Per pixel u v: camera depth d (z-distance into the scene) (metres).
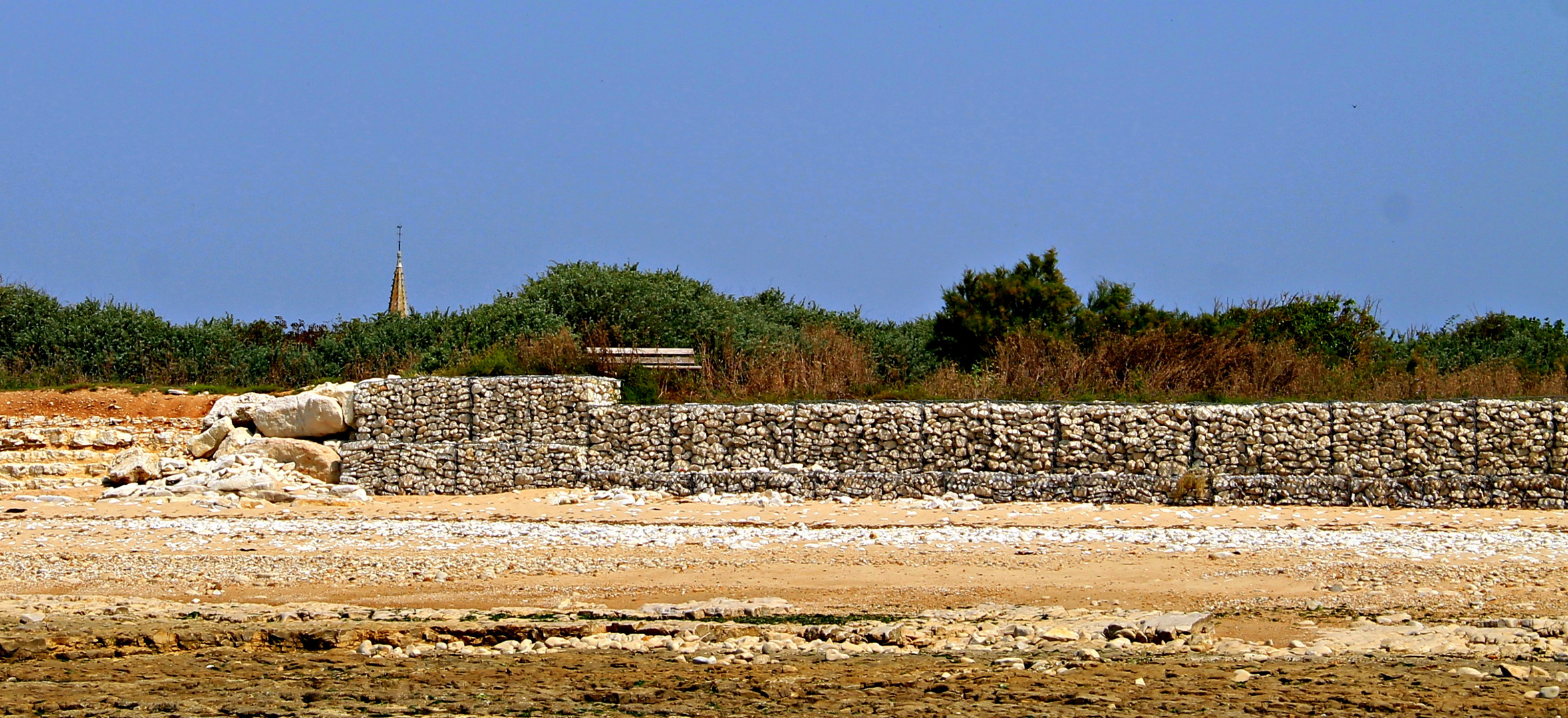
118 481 86.81
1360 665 40.28
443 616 49.09
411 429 89.25
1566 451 76.12
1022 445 81.38
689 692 37.97
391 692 38.28
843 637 44.84
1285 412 79.19
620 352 96.19
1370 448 78.38
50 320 116.25
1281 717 34.59
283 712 36.34
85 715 36.19
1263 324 109.62
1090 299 121.62
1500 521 71.00
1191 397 87.69
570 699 37.44
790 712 35.75
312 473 88.81
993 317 117.38
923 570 58.00
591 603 52.34
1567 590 51.34
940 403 83.50
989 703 36.25
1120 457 80.50
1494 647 42.62
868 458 83.06
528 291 121.31
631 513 76.81
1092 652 41.88
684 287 122.75
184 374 109.88
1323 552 59.97
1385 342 113.12
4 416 96.12
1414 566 55.94
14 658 43.03
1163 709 35.41
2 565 60.81
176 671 41.38
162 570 59.22
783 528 70.25
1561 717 34.12
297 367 110.94
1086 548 62.44
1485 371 91.56
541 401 87.62
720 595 53.72
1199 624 45.91
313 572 58.62
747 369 98.19
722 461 84.88
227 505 80.56
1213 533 66.25
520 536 67.75
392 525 72.44
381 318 120.88
